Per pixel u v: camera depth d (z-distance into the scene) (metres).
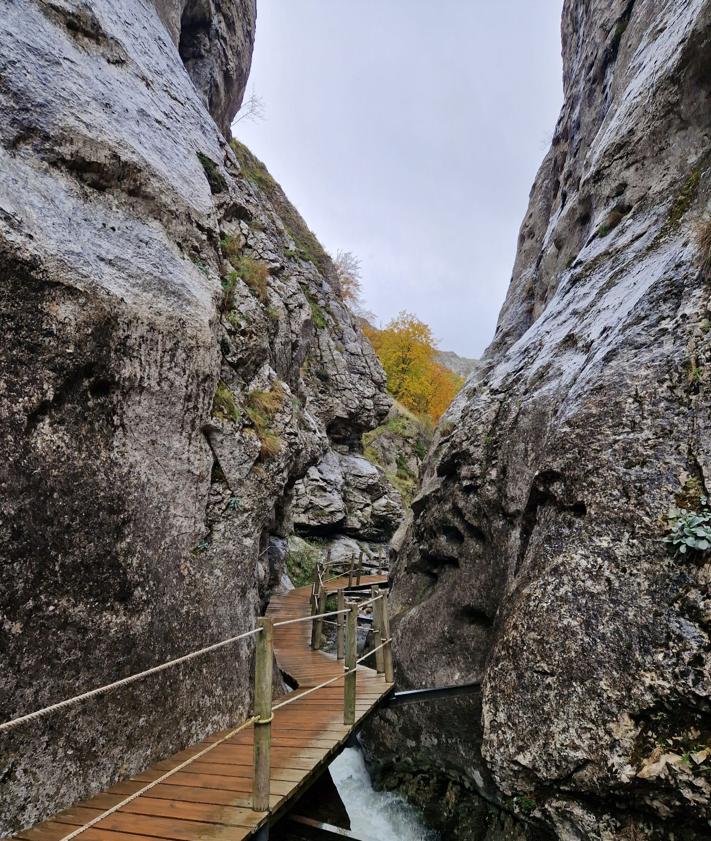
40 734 3.90
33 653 3.95
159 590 5.26
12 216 4.49
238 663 6.27
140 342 5.52
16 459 4.11
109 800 4.11
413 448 37.25
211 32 15.96
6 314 4.23
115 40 7.77
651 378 5.23
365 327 50.41
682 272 5.73
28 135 5.24
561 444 5.73
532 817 4.77
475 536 8.38
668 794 3.95
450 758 6.68
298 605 15.49
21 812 3.68
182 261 6.88
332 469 26.95
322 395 28.69
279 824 5.04
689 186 7.08
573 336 7.92
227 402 7.19
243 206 12.58
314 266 34.72
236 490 6.78
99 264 5.32
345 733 5.73
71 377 4.70
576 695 4.55
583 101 14.48
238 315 8.54
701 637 4.00
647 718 4.19
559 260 12.80
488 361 14.53
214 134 11.10
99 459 4.87
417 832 6.38
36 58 5.75
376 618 8.20
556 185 16.94
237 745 5.42
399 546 13.87
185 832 3.69
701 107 7.79
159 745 4.91
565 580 4.98
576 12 17.19
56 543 4.28
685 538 4.27
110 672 4.53
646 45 10.23
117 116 6.73
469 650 7.45
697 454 4.61
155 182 6.82
